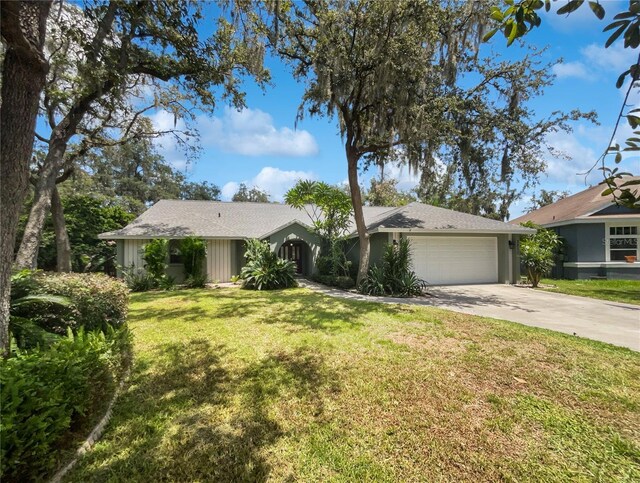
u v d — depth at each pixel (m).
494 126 10.37
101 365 3.13
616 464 2.42
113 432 2.83
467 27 9.38
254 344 5.15
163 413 3.13
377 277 10.80
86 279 5.32
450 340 5.26
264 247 12.72
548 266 13.36
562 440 2.71
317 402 3.33
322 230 14.25
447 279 13.09
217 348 4.98
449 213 14.19
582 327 6.34
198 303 8.89
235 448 2.62
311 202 14.73
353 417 3.06
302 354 4.67
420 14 8.79
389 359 4.44
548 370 4.07
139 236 13.65
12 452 2.02
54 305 4.37
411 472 2.36
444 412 3.13
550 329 6.15
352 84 9.77
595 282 13.77
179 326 6.34
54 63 8.51
